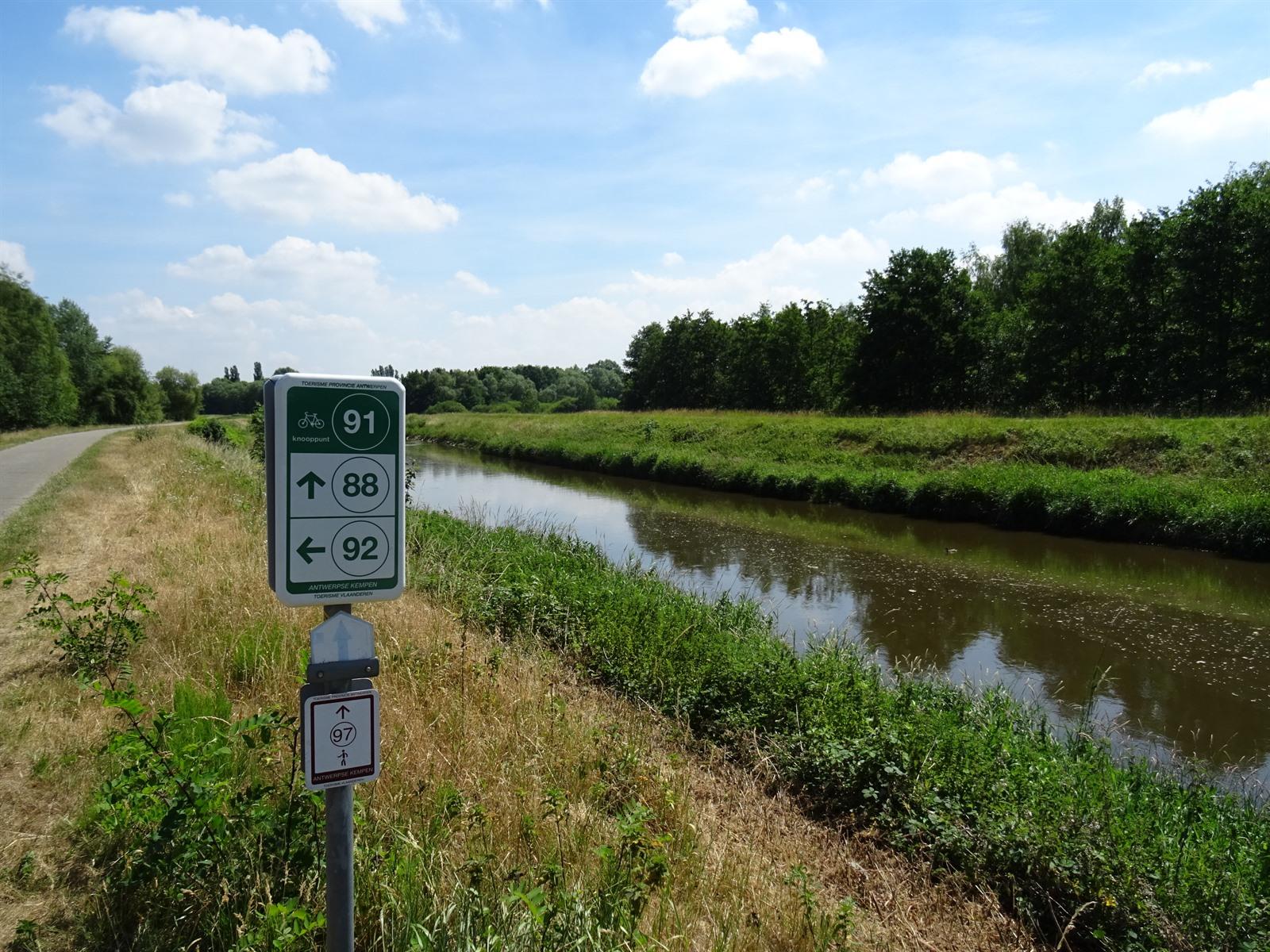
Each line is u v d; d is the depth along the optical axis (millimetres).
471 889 3064
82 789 3873
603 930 2951
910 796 4953
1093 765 5559
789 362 49531
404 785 3943
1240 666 9078
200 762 3365
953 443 23438
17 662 5562
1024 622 10805
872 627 10594
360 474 2154
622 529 18172
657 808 4418
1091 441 20453
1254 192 26750
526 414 57188
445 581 9203
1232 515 14477
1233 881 3949
